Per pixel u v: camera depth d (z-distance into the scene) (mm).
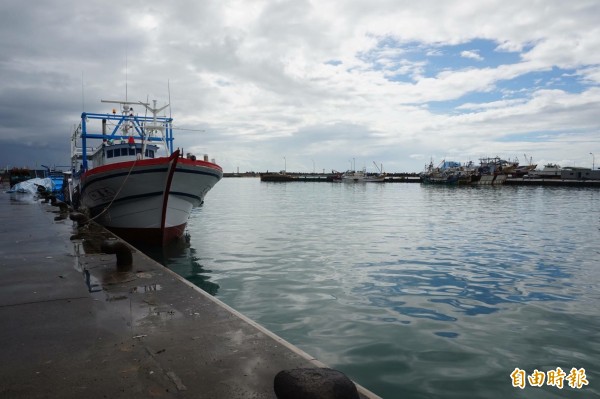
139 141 17125
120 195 14078
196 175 14453
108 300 4898
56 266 6832
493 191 67625
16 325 4051
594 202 41469
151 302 4816
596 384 4723
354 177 120812
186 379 2932
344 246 14938
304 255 13102
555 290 8922
